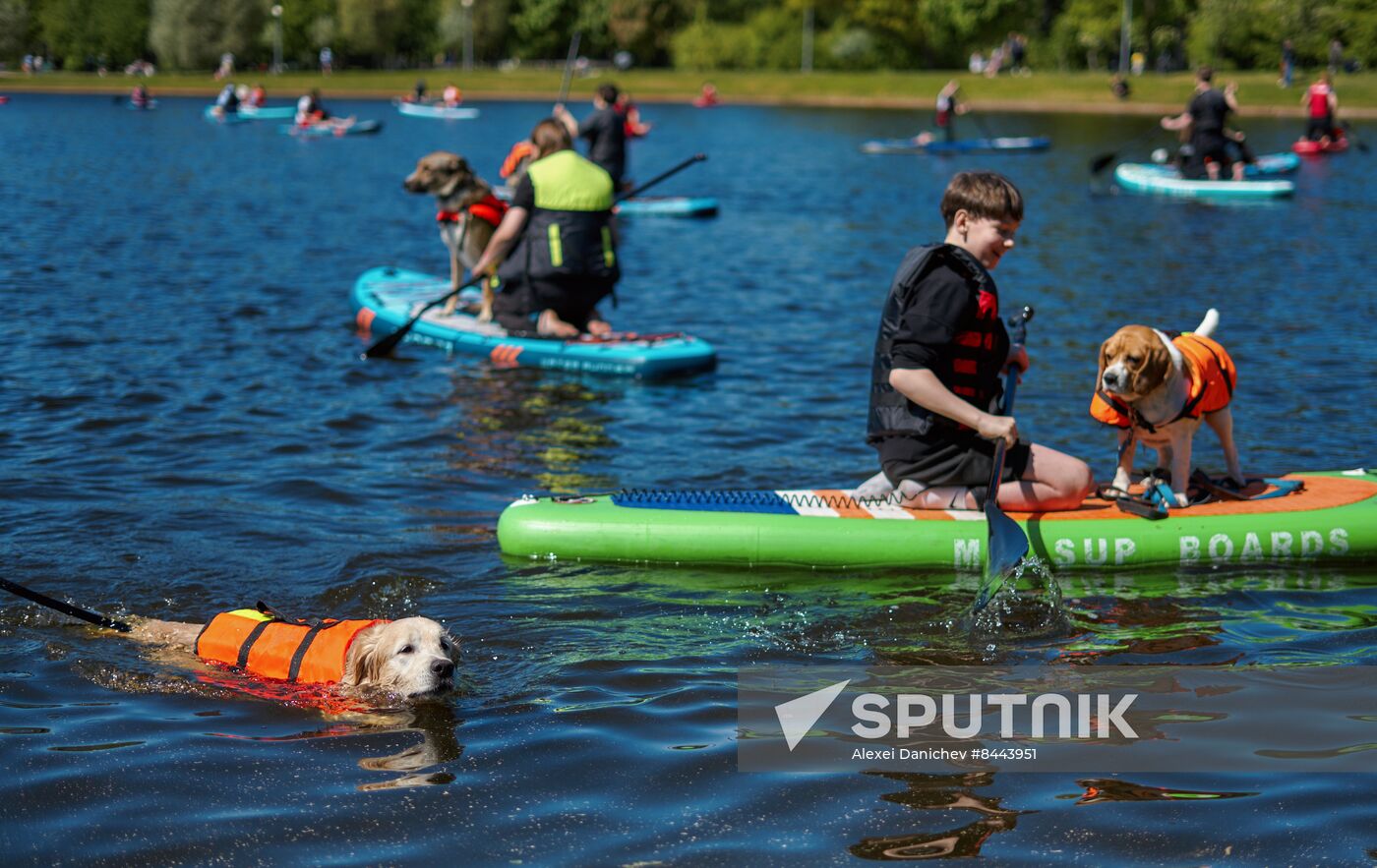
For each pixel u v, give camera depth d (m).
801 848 3.70
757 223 19.92
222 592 5.64
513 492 7.09
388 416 8.62
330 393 9.17
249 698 4.65
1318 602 5.67
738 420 8.69
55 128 39.28
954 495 6.20
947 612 5.53
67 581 5.69
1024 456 6.19
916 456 6.15
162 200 21.22
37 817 3.84
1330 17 56.94
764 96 62.28
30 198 20.84
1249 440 8.16
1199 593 5.77
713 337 11.46
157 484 7.10
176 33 73.38
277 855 3.66
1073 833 3.78
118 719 4.48
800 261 16.06
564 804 3.94
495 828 3.81
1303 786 4.02
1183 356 6.13
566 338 10.23
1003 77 61.75
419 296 11.87
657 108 56.91
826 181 26.80
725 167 29.89
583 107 56.06
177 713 4.53
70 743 4.29
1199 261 15.58
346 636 4.77
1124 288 13.80
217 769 4.14
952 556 6.00
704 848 3.70
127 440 7.90
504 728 4.43
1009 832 3.79
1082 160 31.28
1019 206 5.92
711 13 79.50
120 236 16.73
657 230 19.00
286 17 75.50
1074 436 8.21
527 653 5.07
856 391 9.52
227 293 12.95
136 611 5.41
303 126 39.19
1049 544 6.00
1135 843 3.72
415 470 7.47
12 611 5.35
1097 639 5.23
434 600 5.61
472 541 6.34
